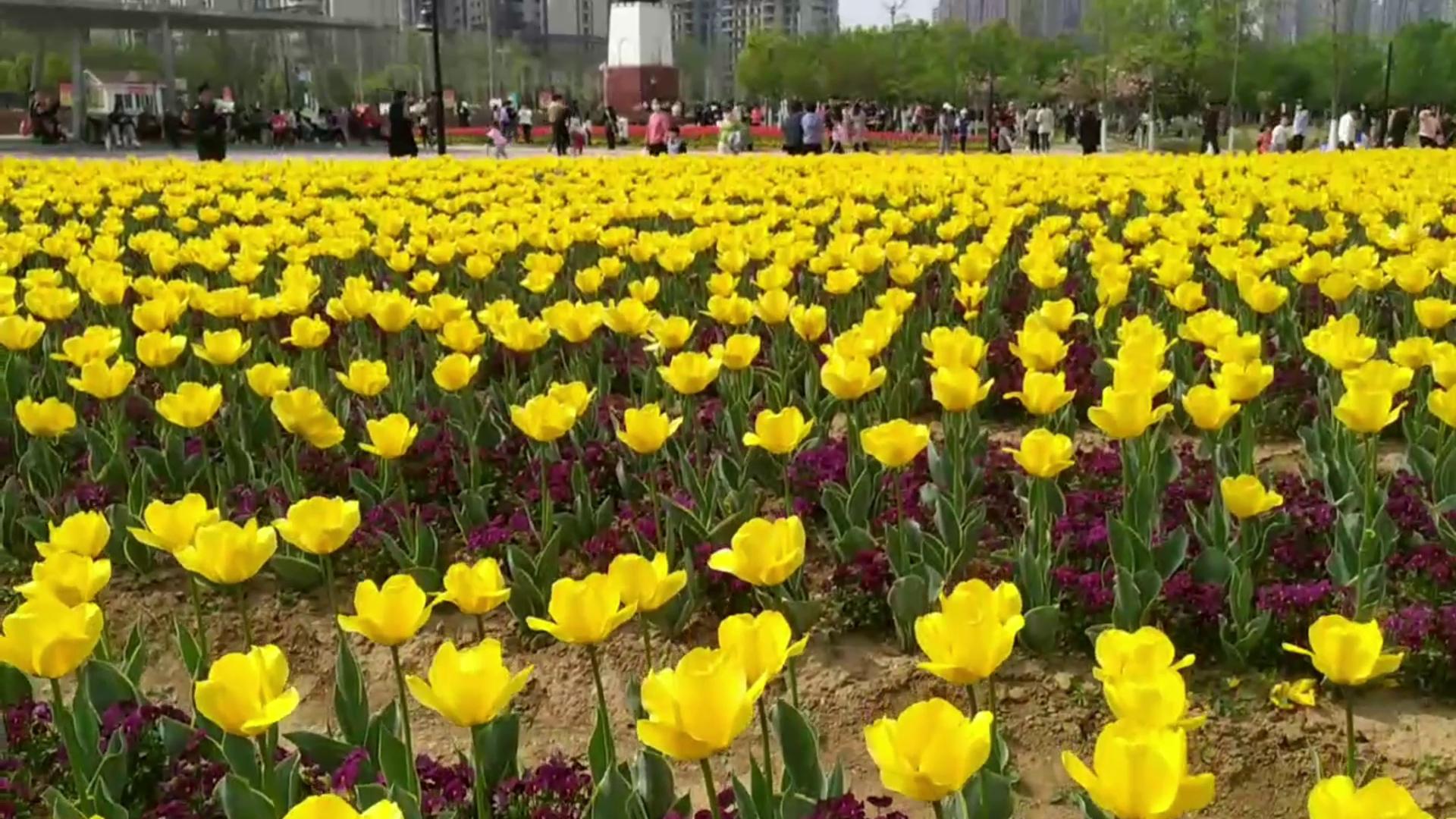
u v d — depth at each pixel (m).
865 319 6.18
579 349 8.05
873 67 84.31
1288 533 5.73
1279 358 8.59
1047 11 108.44
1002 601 3.03
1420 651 4.85
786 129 32.75
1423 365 6.03
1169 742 2.27
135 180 17.31
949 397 4.91
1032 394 4.89
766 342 9.43
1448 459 6.02
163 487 6.86
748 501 6.08
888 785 2.46
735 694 2.52
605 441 7.07
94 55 66.12
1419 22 81.94
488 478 6.89
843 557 5.66
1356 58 72.12
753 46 86.31
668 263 9.56
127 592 6.09
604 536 5.94
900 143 53.03
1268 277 8.68
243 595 3.82
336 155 42.75
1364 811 2.16
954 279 10.62
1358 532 5.29
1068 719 4.86
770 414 4.48
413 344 9.25
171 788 3.90
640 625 5.52
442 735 5.05
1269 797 4.50
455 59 91.75
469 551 6.21
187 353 8.80
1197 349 8.72
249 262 9.14
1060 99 79.25
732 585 5.54
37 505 6.77
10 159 19.52
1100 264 8.88
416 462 6.91
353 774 3.70
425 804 3.73
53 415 5.41
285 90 77.62
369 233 12.83
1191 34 61.84
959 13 118.38
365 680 5.35
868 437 4.32
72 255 10.59
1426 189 14.49
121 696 4.31
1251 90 70.50
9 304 7.46
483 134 55.38
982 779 3.30
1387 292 10.20
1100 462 6.74
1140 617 4.98
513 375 7.77
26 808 4.11
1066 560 5.61
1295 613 5.05
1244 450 5.62
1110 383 8.16
